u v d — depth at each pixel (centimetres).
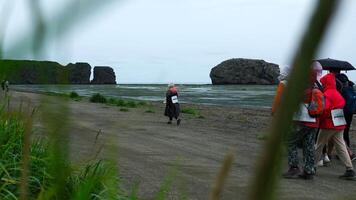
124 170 743
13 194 275
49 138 39
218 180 41
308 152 831
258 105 5331
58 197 55
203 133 1736
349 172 854
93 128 316
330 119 887
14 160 331
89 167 315
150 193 559
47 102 38
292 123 25
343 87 1062
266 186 26
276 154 25
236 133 1797
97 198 228
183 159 966
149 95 7325
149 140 1327
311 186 769
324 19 23
